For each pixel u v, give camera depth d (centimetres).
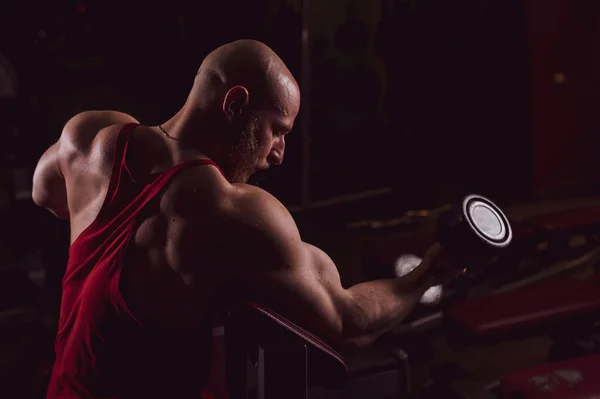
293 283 142
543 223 436
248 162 157
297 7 577
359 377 291
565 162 675
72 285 156
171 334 149
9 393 340
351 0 611
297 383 142
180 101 540
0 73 439
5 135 444
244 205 144
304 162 611
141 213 149
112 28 496
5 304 415
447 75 668
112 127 165
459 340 320
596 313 324
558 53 650
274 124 156
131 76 513
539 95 651
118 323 149
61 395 158
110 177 158
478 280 404
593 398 243
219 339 217
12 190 438
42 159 175
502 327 308
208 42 543
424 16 645
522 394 251
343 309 146
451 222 160
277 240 142
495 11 658
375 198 660
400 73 650
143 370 150
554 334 331
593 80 667
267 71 154
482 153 694
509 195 682
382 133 657
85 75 489
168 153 154
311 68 604
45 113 466
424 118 671
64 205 180
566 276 457
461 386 327
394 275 361
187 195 146
